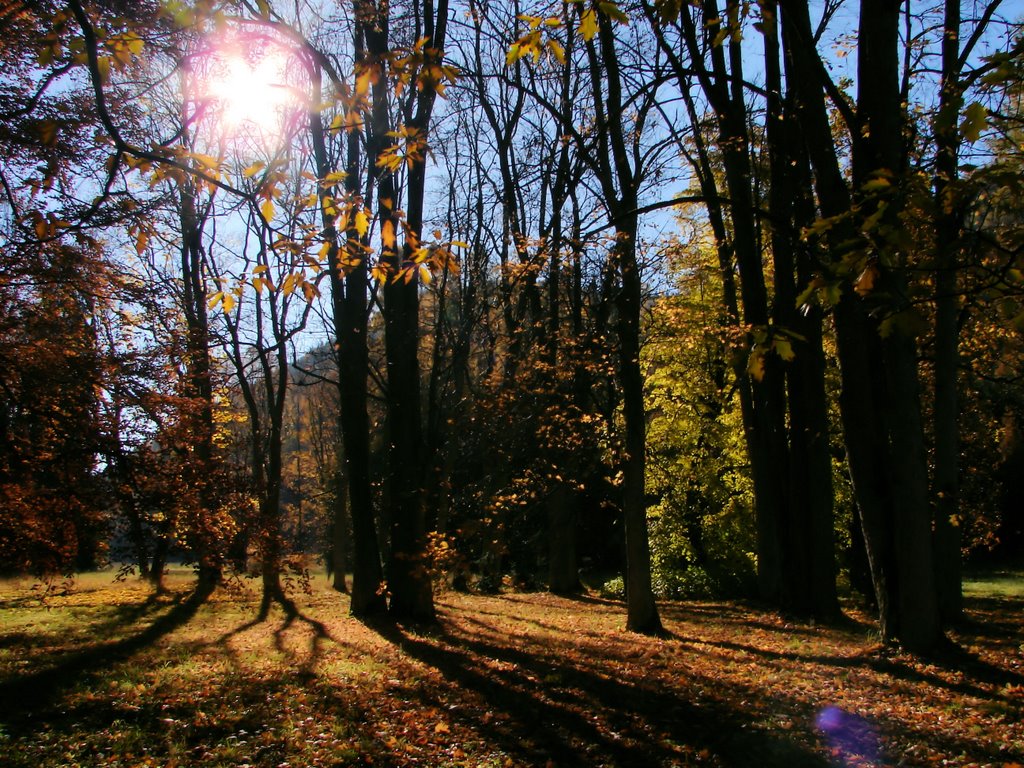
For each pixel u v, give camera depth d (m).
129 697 9.19
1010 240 3.39
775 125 16.33
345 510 29.38
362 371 19.42
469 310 15.50
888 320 3.52
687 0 4.84
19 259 9.15
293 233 6.20
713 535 24.95
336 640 14.50
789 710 8.62
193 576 29.09
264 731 7.92
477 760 7.11
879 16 10.25
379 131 13.38
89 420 9.82
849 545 23.59
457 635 15.16
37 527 9.98
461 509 16.38
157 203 10.20
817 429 17.52
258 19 4.57
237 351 21.27
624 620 18.17
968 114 3.32
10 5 6.71
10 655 12.25
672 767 6.91
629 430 15.45
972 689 9.34
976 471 22.55
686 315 17.05
